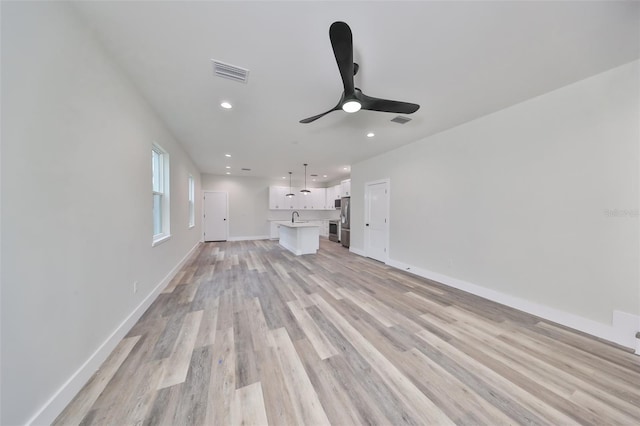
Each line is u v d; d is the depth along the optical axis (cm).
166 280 320
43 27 113
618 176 189
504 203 266
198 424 114
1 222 93
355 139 379
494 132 274
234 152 470
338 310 245
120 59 178
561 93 220
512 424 117
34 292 107
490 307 256
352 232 574
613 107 190
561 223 221
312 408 124
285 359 164
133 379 143
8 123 96
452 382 144
